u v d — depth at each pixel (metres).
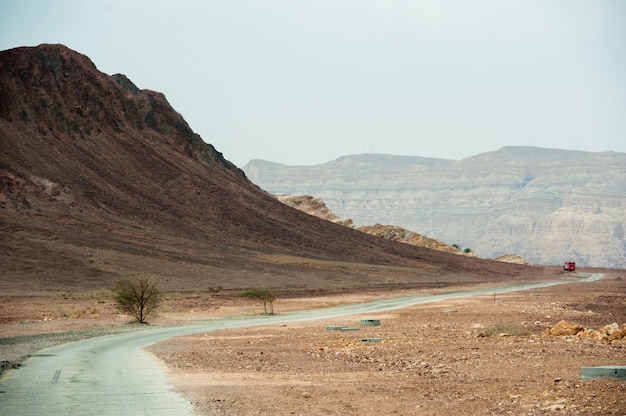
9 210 152.88
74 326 58.19
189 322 66.38
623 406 17.59
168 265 142.62
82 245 141.50
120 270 131.50
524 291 121.56
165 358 33.69
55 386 23.70
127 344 43.00
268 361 31.89
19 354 35.88
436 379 24.25
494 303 83.62
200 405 19.72
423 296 113.44
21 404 20.09
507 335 40.47
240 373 27.45
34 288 110.88
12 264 122.88
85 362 31.80
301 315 75.56
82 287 117.31
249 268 155.12
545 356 28.61
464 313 68.25
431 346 36.06
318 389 22.70
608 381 21.17
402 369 27.70
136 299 67.19
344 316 72.56
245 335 50.09
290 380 25.14
